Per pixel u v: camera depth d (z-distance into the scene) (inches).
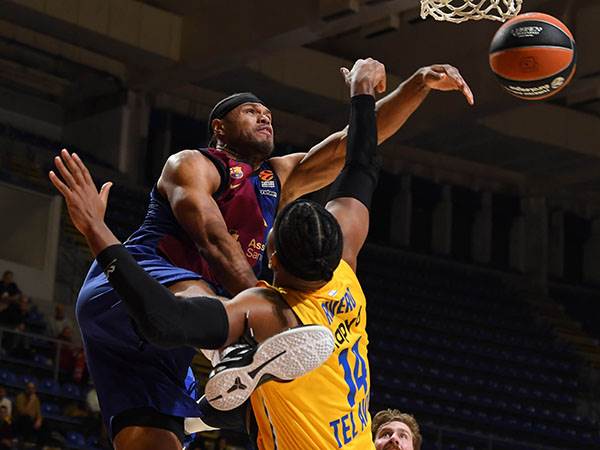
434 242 972.6
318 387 104.5
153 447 124.9
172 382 129.6
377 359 784.9
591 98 764.0
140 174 848.3
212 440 614.9
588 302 991.0
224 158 140.6
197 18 768.9
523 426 772.6
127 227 775.7
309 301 105.4
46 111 877.8
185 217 132.0
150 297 97.0
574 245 1035.3
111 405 128.4
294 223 103.6
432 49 804.6
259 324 102.0
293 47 791.7
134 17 756.6
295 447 103.9
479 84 787.4
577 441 784.3
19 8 718.5
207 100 870.4
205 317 98.7
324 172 152.9
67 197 100.6
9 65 825.5
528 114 875.4
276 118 873.5
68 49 810.2
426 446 706.8
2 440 490.9
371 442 108.3
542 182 986.1
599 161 908.6
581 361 890.7
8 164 774.5
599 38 717.3
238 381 97.8
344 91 839.1
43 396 569.3
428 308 880.9
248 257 140.7
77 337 668.7
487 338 874.1
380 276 900.6
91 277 135.6
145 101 856.3
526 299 956.0
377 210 959.0
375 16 684.1
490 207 991.0
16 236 711.1
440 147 916.0
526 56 156.9
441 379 794.8
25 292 693.3
